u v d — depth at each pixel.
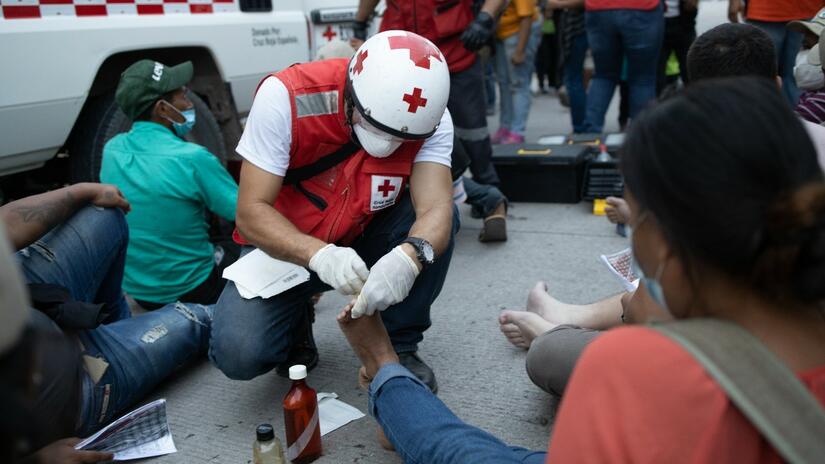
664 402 0.83
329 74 1.99
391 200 2.10
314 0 4.22
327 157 2.05
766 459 0.82
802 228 0.77
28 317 0.73
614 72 5.28
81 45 3.16
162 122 2.93
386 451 2.00
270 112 1.94
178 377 2.54
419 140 1.96
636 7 4.80
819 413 0.79
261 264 2.16
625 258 2.42
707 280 0.87
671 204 0.83
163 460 2.03
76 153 3.53
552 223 4.04
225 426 2.20
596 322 2.39
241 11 3.83
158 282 2.88
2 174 3.09
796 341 0.87
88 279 2.26
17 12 2.96
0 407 0.68
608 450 0.85
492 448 1.51
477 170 3.94
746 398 0.79
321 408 2.23
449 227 1.99
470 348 2.60
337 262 1.84
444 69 1.87
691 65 2.19
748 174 0.79
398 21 3.79
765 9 4.48
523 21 5.24
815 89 2.52
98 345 2.14
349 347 2.70
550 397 2.24
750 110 0.82
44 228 2.13
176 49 3.74
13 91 2.97
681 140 0.82
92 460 1.69
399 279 1.83
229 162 3.95
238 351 2.11
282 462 1.86
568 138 4.90
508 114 5.78
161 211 2.78
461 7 3.67
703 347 0.83
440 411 1.64
